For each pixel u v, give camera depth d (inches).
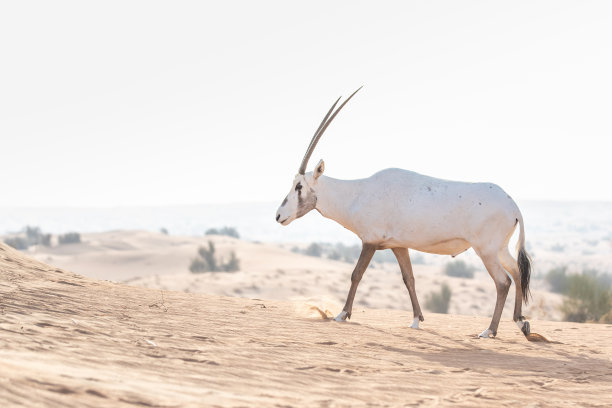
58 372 275.6
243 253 6107.3
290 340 503.2
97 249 7598.4
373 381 369.7
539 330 727.1
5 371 253.3
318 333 564.7
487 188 628.7
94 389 254.5
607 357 539.8
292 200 679.1
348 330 604.1
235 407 266.1
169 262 5964.6
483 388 375.6
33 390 237.1
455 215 627.2
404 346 535.8
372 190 662.5
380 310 906.1
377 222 656.4
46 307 505.0
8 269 734.5
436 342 576.7
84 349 356.5
